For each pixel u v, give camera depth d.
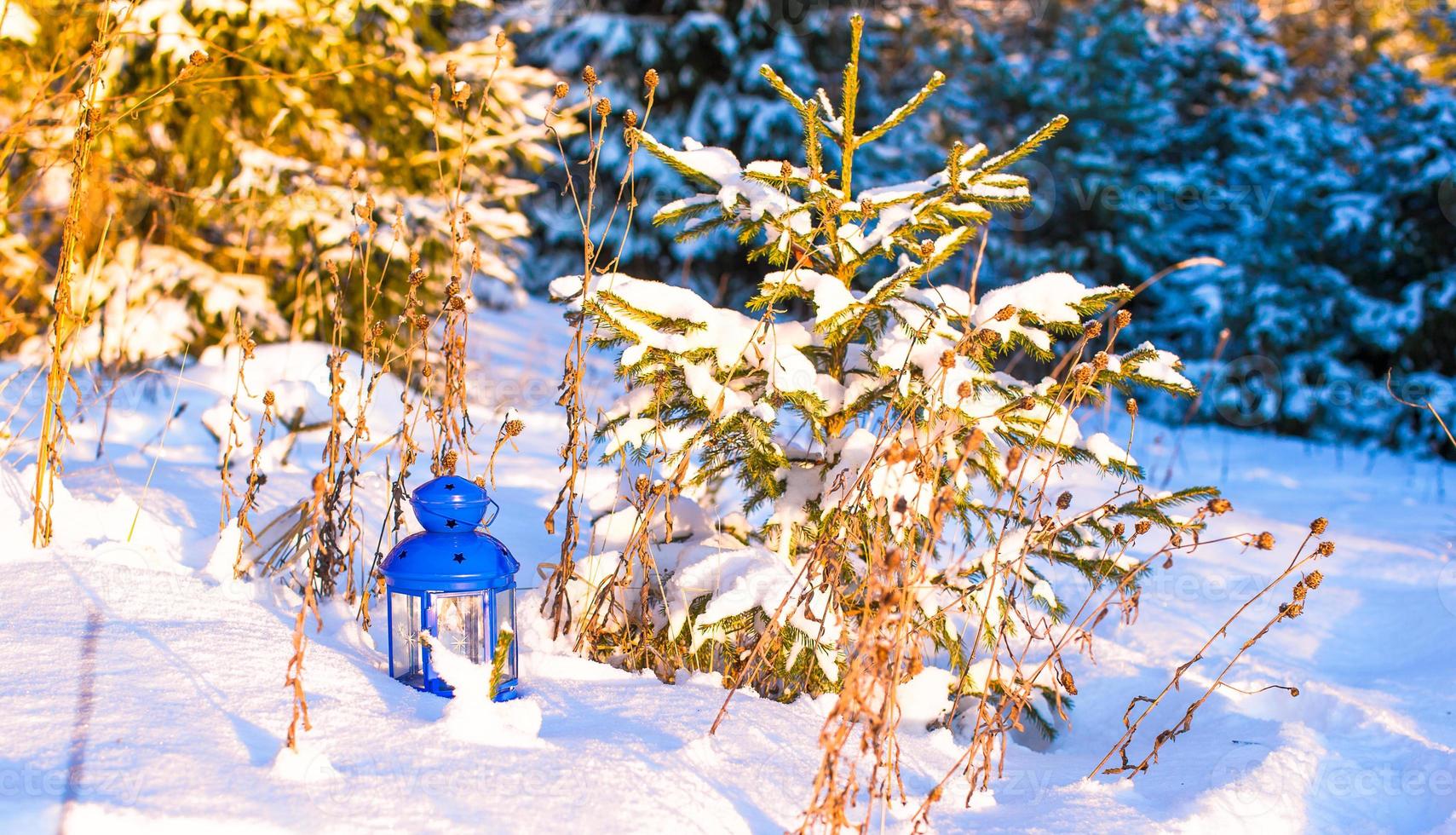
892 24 15.13
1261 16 13.81
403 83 7.76
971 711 3.03
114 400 5.14
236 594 2.57
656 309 2.72
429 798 1.71
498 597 2.87
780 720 2.37
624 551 2.93
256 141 7.17
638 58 14.07
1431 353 10.62
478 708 2.00
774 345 2.65
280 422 4.50
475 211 7.27
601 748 2.00
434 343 7.66
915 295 2.75
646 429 2.78
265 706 1.98
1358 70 12.74
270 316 6.92
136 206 6.88
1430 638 3.91
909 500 2.52
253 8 6.57
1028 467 3.05
